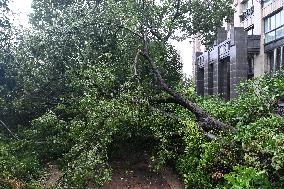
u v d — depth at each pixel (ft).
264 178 16.76
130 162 30.60
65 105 35.63
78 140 27.25
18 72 39.19
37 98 38.60
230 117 28.68
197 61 82.89
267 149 17.81
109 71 33.53
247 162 18.56
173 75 47.80
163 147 26.91
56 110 36.73
